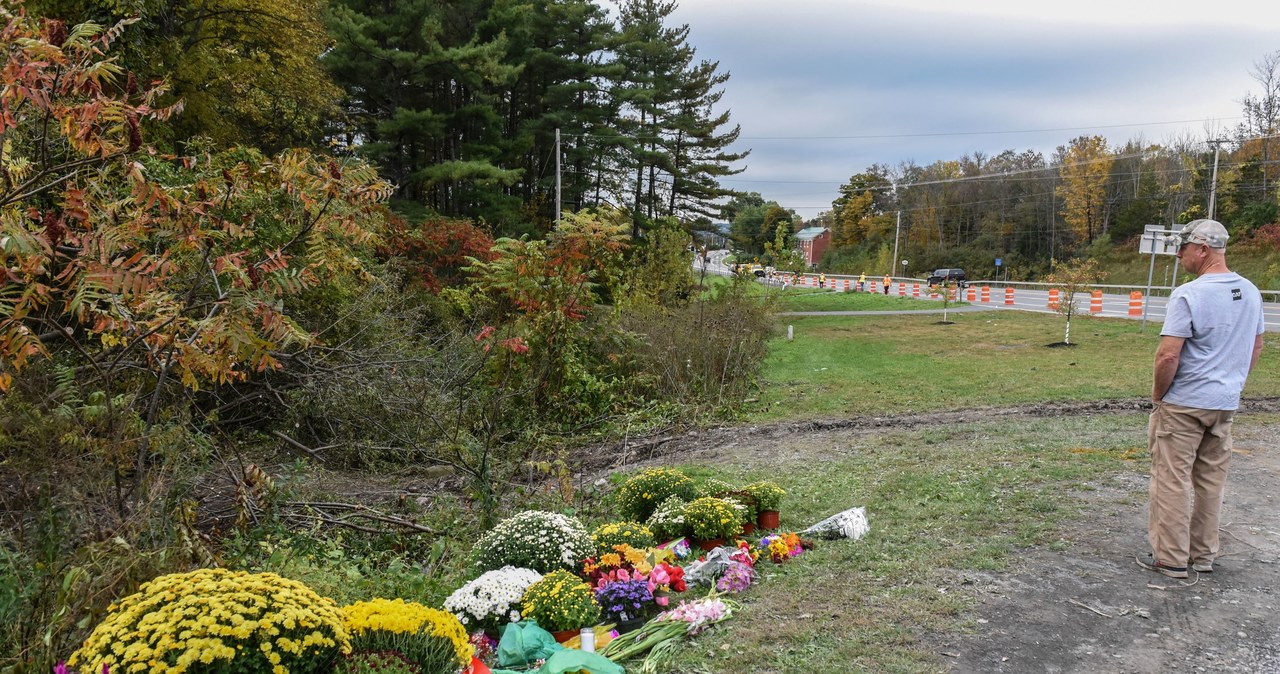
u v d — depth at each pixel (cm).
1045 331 2211
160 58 1452
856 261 8781
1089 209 6831
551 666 302
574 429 1062
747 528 534
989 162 8962
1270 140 5216
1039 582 412
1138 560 438
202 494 598
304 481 662
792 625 373
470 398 888
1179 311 395
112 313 397
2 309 351
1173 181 6284
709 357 1313
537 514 471
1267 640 339
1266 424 876
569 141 3722
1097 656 331
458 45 3014
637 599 393
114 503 400
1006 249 7744
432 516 639
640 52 4112
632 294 1616
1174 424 409
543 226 3650
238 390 841
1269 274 4047
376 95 3005
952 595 399
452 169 2742
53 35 372
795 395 1298
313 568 428
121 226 397
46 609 318
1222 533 484
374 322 930
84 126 373
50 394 410
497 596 384
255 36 1939
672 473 592
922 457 758
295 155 461
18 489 375
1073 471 649
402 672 262
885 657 336
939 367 1552
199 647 225
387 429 849
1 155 372
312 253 475
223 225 439
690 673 333
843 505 598
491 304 1316
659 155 4178
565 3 3572
